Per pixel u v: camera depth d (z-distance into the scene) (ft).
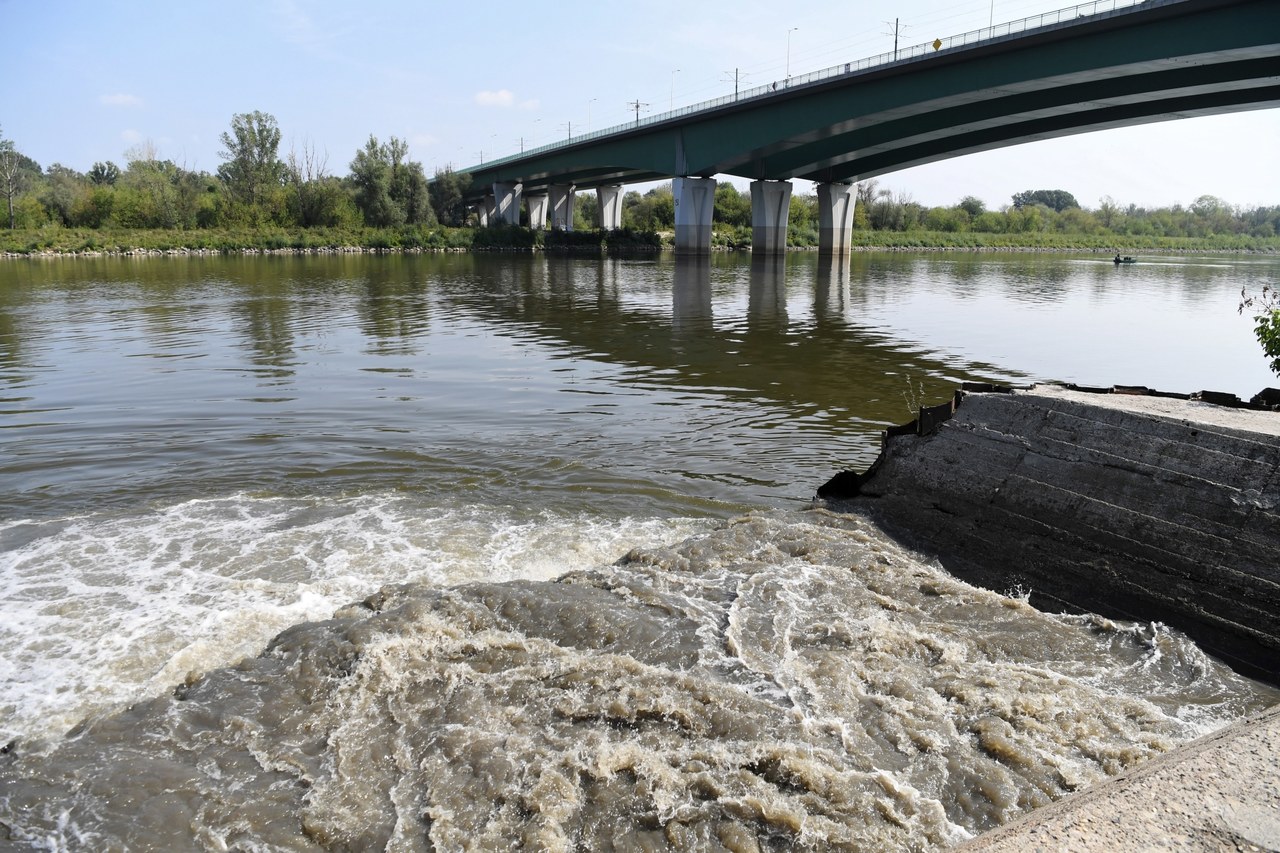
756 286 154.51
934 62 146.51
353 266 211.61
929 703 22.40
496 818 18.20
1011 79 138.10
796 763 19.43
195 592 29.25
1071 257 340.80
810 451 46.55
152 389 61.21
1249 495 27.27
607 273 188.85
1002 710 22.04
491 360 74.33
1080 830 11.57
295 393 60.23
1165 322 107.96
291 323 98.68
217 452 45.39
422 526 35.47
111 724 21.38
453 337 87.92
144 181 318.24
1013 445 34.12
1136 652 25.79
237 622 27.20
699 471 43.04
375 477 41.65
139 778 19.44
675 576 29.25
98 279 161.79
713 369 70.18
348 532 34.76
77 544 33.17
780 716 21.42
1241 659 25.02
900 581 29.37
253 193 319.88
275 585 29.76
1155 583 27.91
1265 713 15.23
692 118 219.20
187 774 19.63
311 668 23.47
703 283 160.56
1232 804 12.09
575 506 38.06
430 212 337.52
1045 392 36.70
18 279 160.66
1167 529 28.50
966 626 26.63
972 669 24.14
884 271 208.23
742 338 87.71
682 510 37.83
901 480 37.29
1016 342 87.30
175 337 86.79
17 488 39.40
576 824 18.04
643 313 110.11
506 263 229.66
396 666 23.50
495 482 41.11
